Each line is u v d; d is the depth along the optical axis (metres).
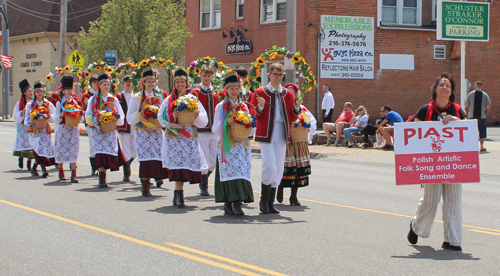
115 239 6.64
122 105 11.72
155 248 6.24
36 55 44.03
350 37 26.62
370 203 9.38
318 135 20.78
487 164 15.12
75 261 5.73
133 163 15.18
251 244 6.45
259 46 27.86
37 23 43.78
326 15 26.28
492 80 29.03
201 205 9.03
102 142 10.64
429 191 6.32
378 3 26.94
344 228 7.38
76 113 11.16
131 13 33.12
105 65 12.53
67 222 7.54
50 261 5.73
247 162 8.11
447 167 6.19
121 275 5.27
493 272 5.44
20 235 6.80
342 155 17.56
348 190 10.85
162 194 10.14
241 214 8.11
